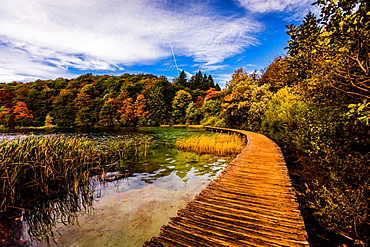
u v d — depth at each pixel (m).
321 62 2.77
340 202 2.88
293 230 2.15
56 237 3.01
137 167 7.34
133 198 4.44
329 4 2.17
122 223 3.39
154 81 51.59
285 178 4.01
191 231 2.15
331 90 3.39
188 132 25.14
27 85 50.47
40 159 5.23
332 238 2.98
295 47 2.89
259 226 2.24
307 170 4.93
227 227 2.22
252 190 3.36
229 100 22.34
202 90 68.94
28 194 4.74
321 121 4.07
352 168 3.27
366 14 1.95
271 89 19.64
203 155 9.80
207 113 39.03
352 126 3.46
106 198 4.45
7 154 4.70
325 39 2.61
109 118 42.41
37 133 22.41
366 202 2.66
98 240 2.91
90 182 5.56
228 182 3.78
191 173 6.53
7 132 22.88
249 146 8.44
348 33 2.17
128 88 48.44
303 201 4.10
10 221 3.50
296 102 7.58
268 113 13.47
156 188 5.07
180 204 4.11
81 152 6.92
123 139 17.05
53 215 3.71
